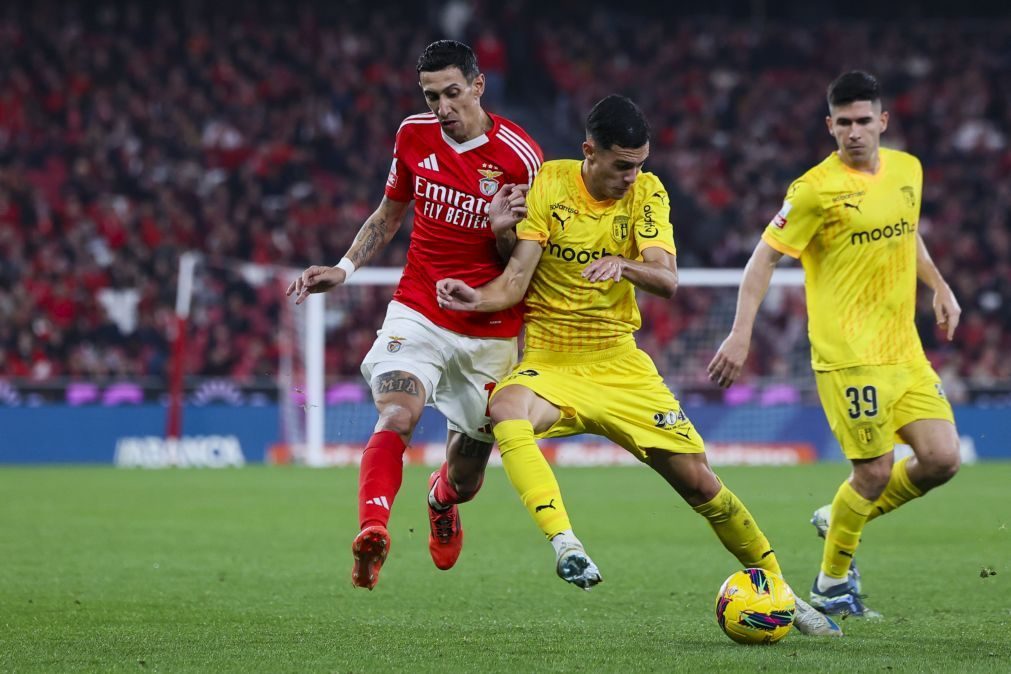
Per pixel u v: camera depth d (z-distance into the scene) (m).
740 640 19.70
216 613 23.34
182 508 46.00
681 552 33.91
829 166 23.27
